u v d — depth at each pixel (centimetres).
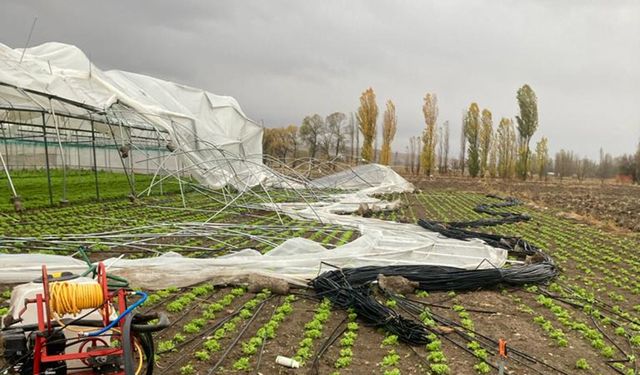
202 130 2838
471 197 3528
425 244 1405
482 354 721
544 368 707
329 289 957
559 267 1307
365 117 6097
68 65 2516
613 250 1616
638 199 3966
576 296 1042
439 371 666
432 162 6875
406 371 679
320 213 2069
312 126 7581
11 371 552
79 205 2078
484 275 1066
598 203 3438
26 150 4141
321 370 671
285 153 7606
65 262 1013
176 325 805
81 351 503
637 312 981
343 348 743
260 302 927
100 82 2294
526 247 1459
